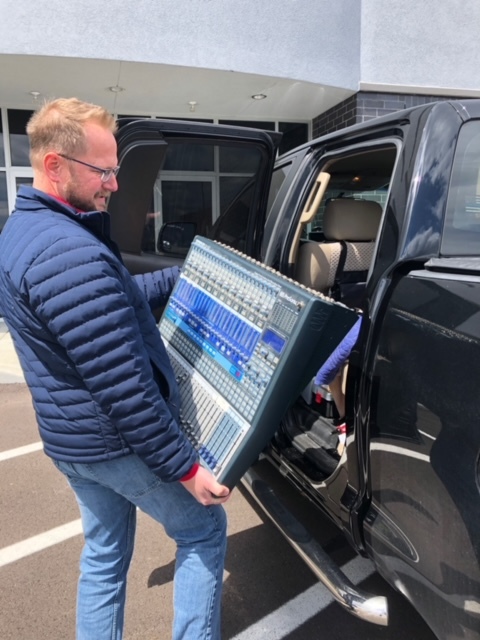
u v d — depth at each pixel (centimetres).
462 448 134
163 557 264
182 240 279
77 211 142
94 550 172
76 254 127
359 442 173
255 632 214
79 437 142
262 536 278
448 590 142
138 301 155
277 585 241
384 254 174
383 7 745
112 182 148
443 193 170
